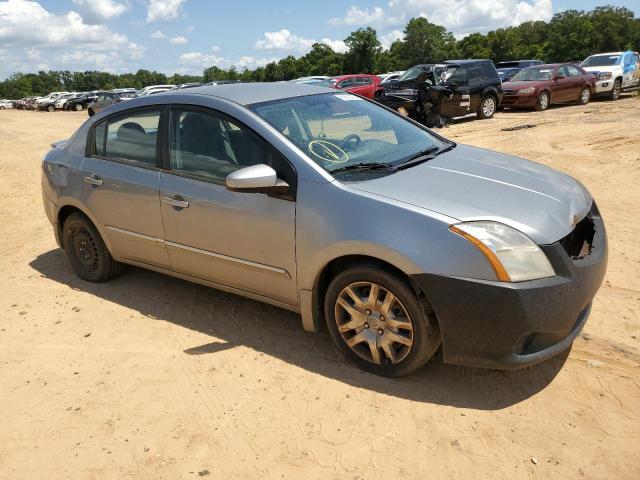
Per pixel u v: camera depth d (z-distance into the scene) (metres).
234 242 3.62
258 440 2.84
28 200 8.49
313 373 3.38
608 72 20.08
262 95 3.93
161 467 2.70
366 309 3.21
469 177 3.37
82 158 4.54
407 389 3.17
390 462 2.65
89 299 4.59
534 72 18.75
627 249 5.16
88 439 2.92
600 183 7.76
